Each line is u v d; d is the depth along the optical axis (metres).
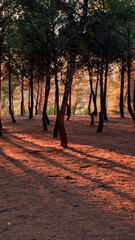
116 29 18.84
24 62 24.61
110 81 53.09
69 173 8.24
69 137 16.92
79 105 62.03
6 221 4.50
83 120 28.75
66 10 13.82
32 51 20.64
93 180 7.43
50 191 6.38
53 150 12.41
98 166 9.24
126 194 6.18
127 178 7.64
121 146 13.41
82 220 4.62
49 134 18.61
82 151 12.12
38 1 15.09
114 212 5.04
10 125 24.47
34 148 12.95
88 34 16.03
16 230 4.14
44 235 3.98
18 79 33.91
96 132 19.22
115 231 4.20
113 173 8.26
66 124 24.92
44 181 7.30
